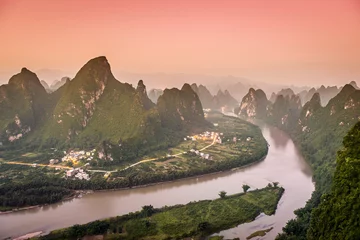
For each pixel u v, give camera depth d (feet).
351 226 221.25
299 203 469.16
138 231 381.19
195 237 371.76
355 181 245.86
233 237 375.45
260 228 396.57
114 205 463.83
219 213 428.15
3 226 397.80
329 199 271.69
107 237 369.50
